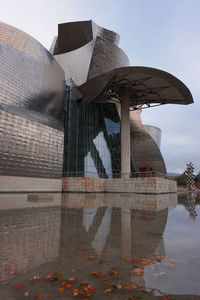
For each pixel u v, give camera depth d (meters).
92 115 37.84
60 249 3.36
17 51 28.14
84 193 24.34
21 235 4.23
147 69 25.31
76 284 2.17
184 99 33.47
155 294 1.97
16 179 22.39
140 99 36.03
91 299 1.88
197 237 4.23
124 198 16.62
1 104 22.39
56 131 28.22
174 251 3.30
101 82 28.42
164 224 5.66
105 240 3.95
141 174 28.89
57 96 36.31
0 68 25.27
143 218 6.67
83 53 41.69
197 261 2.86
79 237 4.16
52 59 35.66
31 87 29.77
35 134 25.12
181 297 1.91
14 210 8.13
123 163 30.52
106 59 41.50
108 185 26.27
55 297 1.90
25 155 23.62
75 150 34.97
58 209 8.88
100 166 33.41
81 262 2.78
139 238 4.12
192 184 56.59
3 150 21.41
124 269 2.56
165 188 25.39
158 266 2.66
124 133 31.19
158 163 47.75
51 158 26.83
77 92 40.25
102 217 6.82
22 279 2.26
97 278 2.31
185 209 9.34
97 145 35.19
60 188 27.25
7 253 3.11
